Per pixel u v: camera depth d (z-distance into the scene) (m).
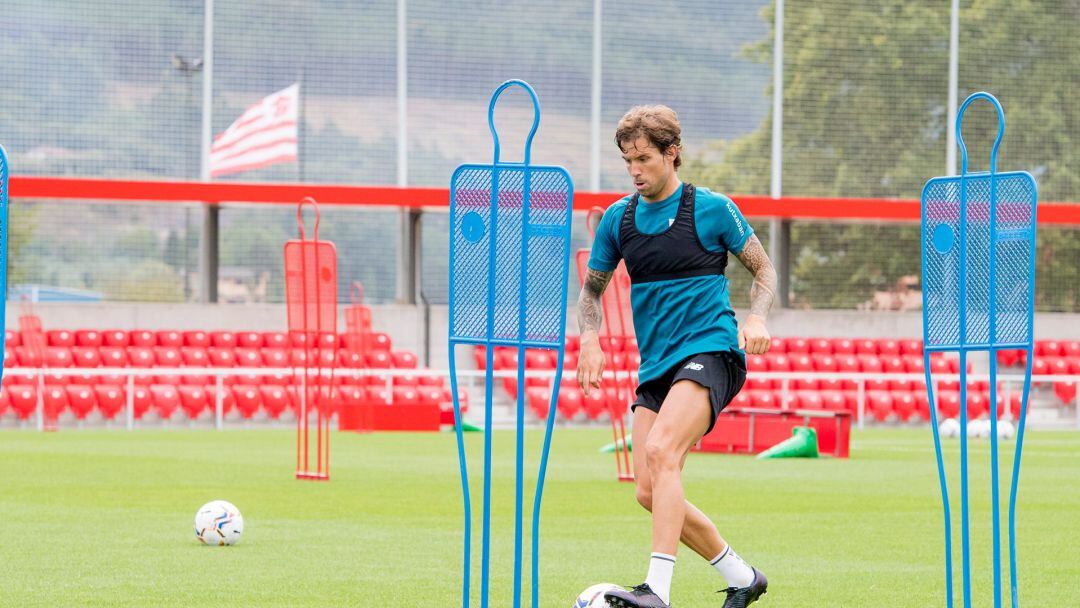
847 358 55.34
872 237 58.34
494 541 18.44
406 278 54.84
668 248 11.19
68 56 51.91
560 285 9.78
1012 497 10.52
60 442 39.22
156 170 52.44
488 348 9.98
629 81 56.81
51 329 50.66
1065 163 59.31
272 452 35.53
